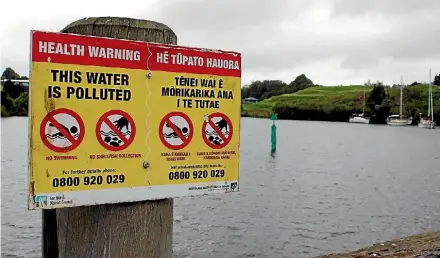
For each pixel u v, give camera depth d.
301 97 184.12
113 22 2.33
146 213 2.38
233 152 2.61
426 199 24.28
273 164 39.50
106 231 2.31
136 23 2.37
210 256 13.47
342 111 157.62
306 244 15.05
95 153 2.23
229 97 2.58
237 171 2.62
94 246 2.32
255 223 17.34
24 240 14.21
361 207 21.67
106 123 2.25
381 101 147.25
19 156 38.59
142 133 2.34
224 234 15.67
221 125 2.56
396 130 110.81
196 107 2.49
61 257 2.41
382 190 27.09
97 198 2.24
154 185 2.39
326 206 21.58
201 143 2.51
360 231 17.09
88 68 2.20
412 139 80.25
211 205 20.00
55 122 2.14
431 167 40.22
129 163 2.32
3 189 22.94
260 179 30.17
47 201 2.13
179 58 2.43
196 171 2.50
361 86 191.25
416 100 143.25
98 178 2.24
